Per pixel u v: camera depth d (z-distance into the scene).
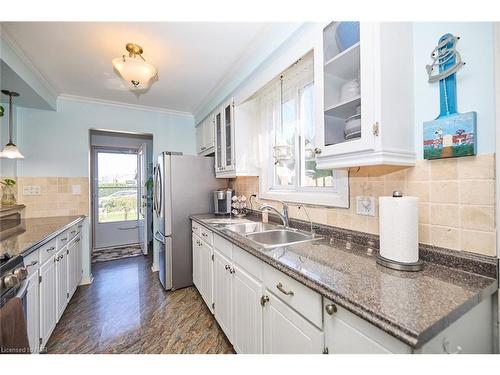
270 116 2.26
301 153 1.94
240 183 2.82
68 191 2.82
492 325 0.83
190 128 3.62
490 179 0.85
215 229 1.87
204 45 1.90
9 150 2.12
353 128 1.11
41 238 1.58
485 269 0.86
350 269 0.96
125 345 1.70
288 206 1.94
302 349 0.94
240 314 1.46
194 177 2.76
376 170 1.24
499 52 0.81
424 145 1.02
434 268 0.95
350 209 1.40
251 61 2.03
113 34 1.73
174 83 2.58
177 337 1.79
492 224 0.84
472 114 0.87
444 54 0.94
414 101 1.05
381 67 0.94
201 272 2.30
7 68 1.81
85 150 2.93
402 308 0.66
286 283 1.04
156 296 2.48
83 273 2.80
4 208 2.19
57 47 1.87
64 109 2.83
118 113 3.15
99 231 4.39
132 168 4.74
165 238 2.60
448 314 0.63
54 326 1.79
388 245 0.98
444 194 0.97
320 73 1.21
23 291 1.16
